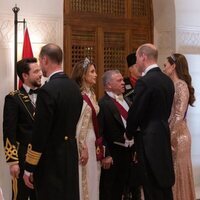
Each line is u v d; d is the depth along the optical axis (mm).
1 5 4691
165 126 3504
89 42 5676
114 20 5855
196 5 6031
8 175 4691
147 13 6098
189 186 4133
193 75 6000
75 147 3084
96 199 3863
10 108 3631
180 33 5938
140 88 3434
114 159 4137
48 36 4992
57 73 3049
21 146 3623
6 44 4715
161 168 3449
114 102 4172
